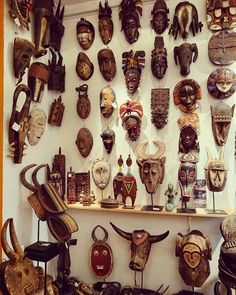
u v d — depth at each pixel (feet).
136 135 7.16
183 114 7.02
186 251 6.35
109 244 7.45
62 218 5.77
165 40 7.18
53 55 7.56
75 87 7.88
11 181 5.96
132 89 7.15
